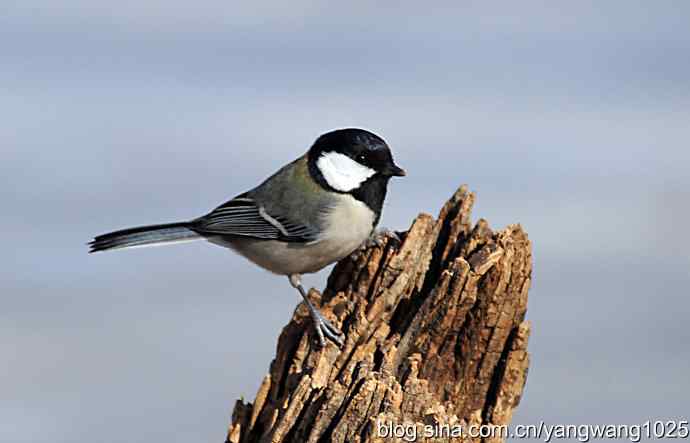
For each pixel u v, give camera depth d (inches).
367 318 352.8
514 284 340.2
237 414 359.9
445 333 342.3
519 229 346.6
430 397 305.4
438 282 339.9
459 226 371.9
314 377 338.6
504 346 342.3
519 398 343.3
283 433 319.6
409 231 374.0
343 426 295.1
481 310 339.6
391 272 363.9
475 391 343.3
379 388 295.1
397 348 346.6
